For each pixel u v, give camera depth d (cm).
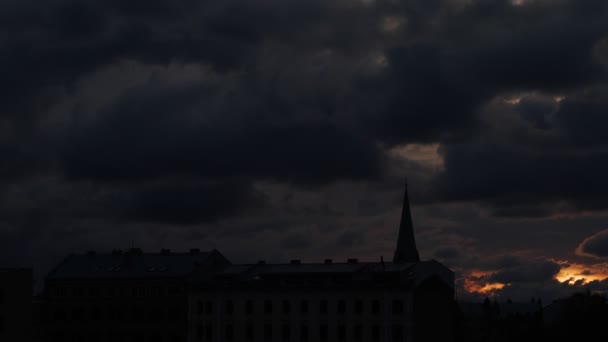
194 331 13912
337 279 13175
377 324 12650
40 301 15200
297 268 13962
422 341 12756
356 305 12825
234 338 13538
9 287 10131
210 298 13838
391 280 12738
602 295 14312
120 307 14775
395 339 12519
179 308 14475
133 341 14638
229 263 15538
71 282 15112
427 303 13075
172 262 15150
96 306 14925
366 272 13300
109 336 14788
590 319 13912
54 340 15038
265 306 13400
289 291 13250
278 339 13212
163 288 14600
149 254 15538
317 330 13000
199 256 15262
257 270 14288
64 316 15062
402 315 12531
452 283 14038
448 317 13738
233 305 13638
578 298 14412
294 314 13175
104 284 14925
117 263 15375
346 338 12812
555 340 14800
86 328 14912
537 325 18000
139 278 14750
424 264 13362
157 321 14562
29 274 10375
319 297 13062
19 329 10194
